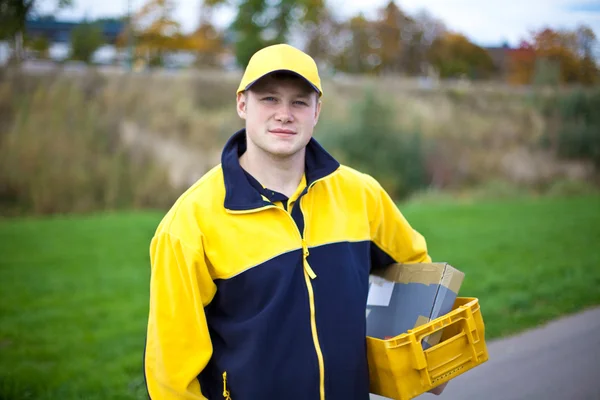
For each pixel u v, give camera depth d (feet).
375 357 6.80
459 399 12.03
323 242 6.73
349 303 6.68
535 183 53.52
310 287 6.48
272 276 6.35
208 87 61.26
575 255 24.57
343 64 90.38
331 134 49.65
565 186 51.65
